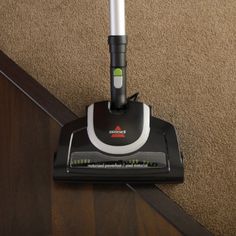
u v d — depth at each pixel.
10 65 1.39
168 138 1.19
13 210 1.22
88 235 1.20
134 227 1.20
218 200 1.25
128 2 1.50
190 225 1.19
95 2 1.51
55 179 1.18
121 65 1.17
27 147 1.28
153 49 1.44
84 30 1.48
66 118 1.31
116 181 1.18
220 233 1.23
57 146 1.27
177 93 1.38
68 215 1.21
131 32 1.46
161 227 1.19
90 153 1.17
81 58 1.44
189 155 1.30
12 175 1.26
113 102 1.19
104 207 1.21
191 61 1.42
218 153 1.30
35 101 1.33
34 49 1.45
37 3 1.51
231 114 1.35
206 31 1.47
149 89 1.39
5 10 1.50
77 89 1.40
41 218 1.22
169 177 1.17
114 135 1.17
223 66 1.42
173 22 1.48
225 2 1.50
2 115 1.32
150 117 1.21
